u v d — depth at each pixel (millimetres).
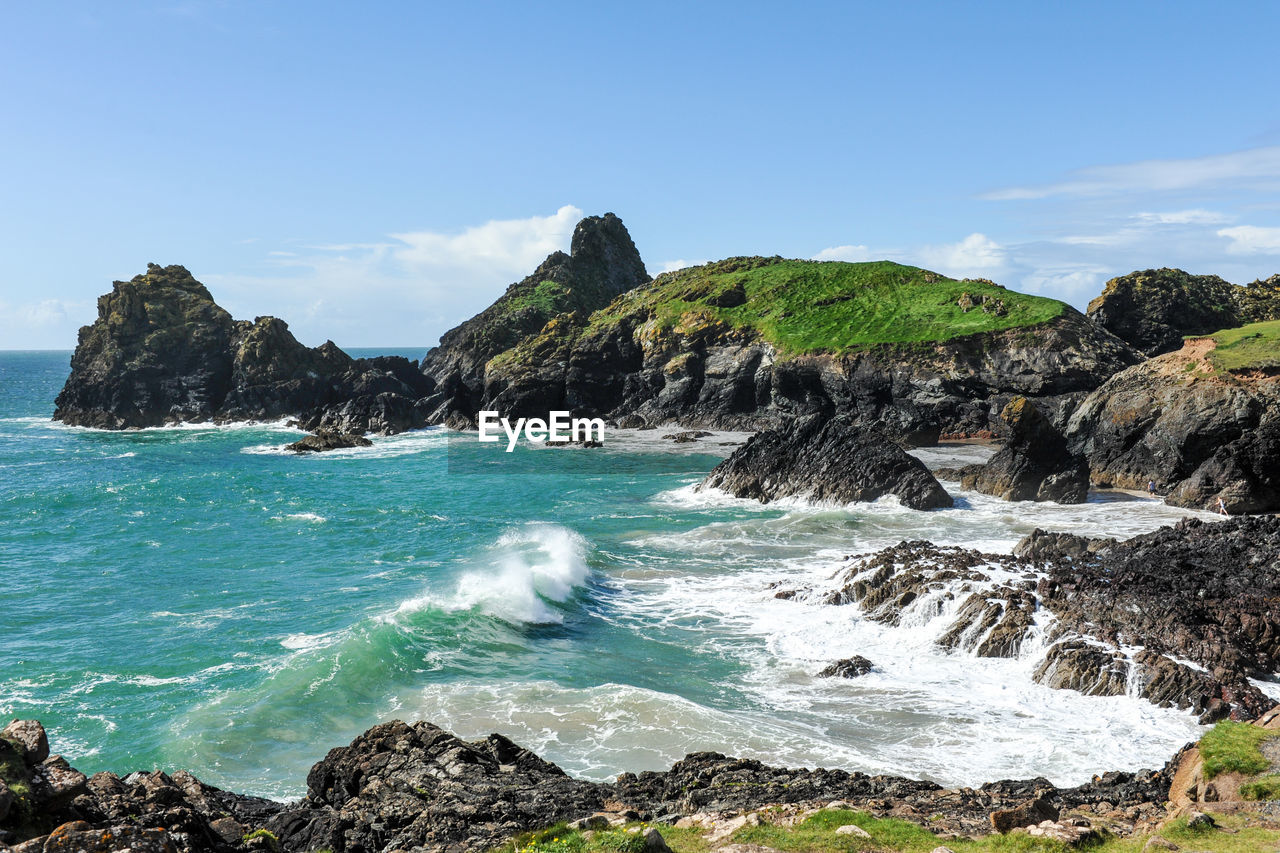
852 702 30109
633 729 27250
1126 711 28781
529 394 132750
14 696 30656
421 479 86688
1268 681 30000
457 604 39156
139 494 75312
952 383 109500
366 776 21609
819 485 66250
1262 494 58500
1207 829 14445
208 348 138625
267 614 40344
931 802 18703
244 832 16359
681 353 132250
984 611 35281
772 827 16172
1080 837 14586
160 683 31906
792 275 148500
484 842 16750
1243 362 72812
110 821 13391
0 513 66562
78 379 137000
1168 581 35938
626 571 47656
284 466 96750
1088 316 120938
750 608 40906
